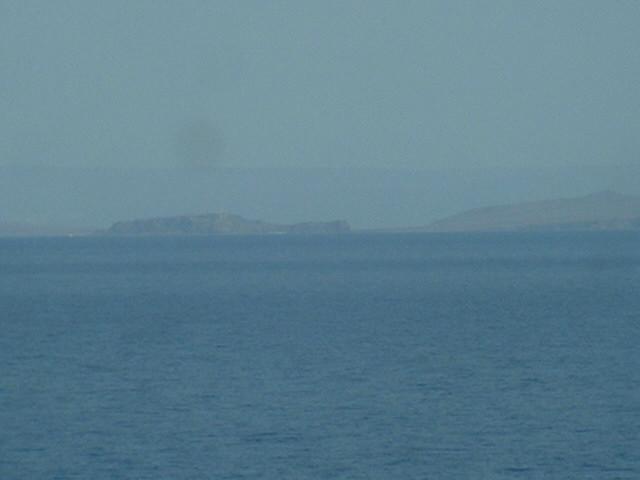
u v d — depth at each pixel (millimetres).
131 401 193750
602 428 169125
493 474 145625
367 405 187750
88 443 162875
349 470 147750
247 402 191375
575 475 144875
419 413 180750
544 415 178250
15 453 157500
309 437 165250
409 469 148125
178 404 190500
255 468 148875
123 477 145250
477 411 181875
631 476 144250
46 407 189250
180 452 157250
